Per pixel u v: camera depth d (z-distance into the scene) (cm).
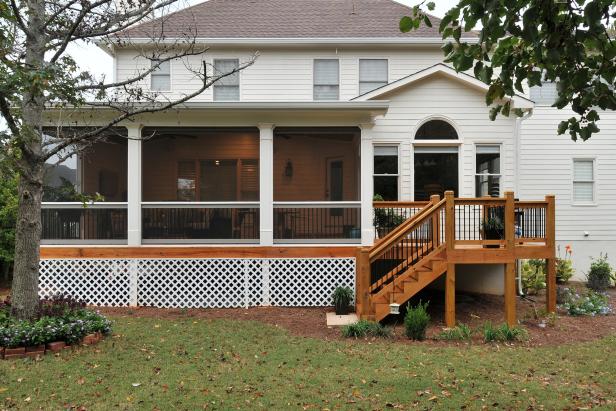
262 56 1447
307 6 1670
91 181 1316
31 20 712
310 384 553
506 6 345
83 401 492
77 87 720
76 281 1046
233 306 1041
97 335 725
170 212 1085
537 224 970
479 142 1239
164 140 1437
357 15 1598
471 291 1184
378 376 584
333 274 1059
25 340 639
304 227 1101
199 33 1450
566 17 384
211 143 1449
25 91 612
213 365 621
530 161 1445
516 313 996
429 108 1243
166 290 1056
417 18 411
